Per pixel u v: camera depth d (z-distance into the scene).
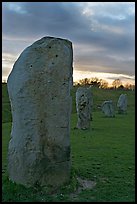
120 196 9.33
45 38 9.75
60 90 9.63
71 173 10.26
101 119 35.28
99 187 10.09
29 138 9.41
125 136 21.92
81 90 25.41
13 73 9.95
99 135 22.19
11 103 9.98
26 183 9.31
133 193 9.61
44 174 9.36
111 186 10.21
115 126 28.17
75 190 9.67
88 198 9.09
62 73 9.67
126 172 12.06
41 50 9.55
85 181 10.66
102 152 16.12
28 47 9.84
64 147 9.73
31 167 9.29
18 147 9.57
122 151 16.44
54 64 9.57
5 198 8.79
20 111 9.55
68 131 9.88
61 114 9.65
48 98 9.48
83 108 25.19
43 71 9.47
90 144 18.50
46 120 9.44
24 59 9.63
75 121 32.44
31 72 9.46
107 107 38.94
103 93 79.62
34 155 9.32
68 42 10.16
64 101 9.70
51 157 9.48
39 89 9.43
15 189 9.20
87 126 25.33
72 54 10.29
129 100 73.31
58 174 9.59
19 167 9.48
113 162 13.81
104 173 11.83
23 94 9.48
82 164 13.30
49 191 9.29
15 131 9.78
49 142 9.46
